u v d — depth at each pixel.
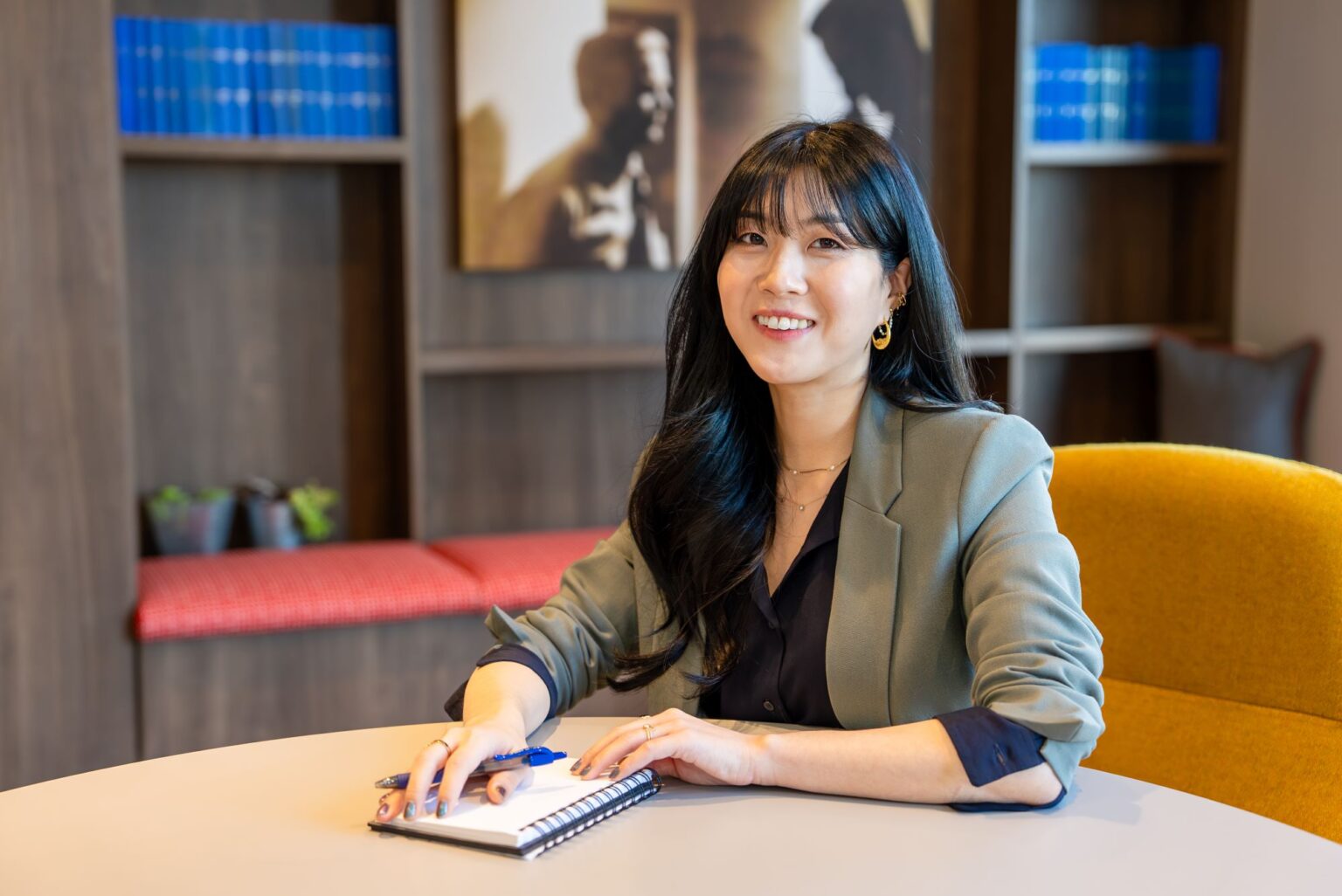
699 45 4.03
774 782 1.48
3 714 3.15
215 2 3.70
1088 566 1.93
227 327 3.81
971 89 4.31
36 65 3.09
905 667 1.64
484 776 1.50
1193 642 1.83
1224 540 1.82
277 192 3.81
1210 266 4.50
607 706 3.41
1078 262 4.56
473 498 4.09
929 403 1.74
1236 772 1.77
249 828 1.41
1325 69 4.11
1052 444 4.60
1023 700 1.45
